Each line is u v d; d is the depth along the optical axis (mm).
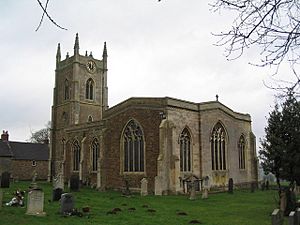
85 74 66938
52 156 64062
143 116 36656
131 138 37781
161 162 33469
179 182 34188
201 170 37719
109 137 40406
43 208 20781
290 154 18891
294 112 19219
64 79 67312
